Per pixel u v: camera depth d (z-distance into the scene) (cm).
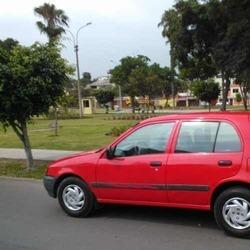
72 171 872
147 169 789
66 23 6278
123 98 10938
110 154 831
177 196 766
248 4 2823
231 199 721
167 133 791
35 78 1394
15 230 810
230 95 10331
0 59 1403
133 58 9412
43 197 1102
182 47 4041
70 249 695
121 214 886
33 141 2430
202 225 795
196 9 3684
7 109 1408
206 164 740
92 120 4666
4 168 1550
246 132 730
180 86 10306
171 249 681
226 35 3050
